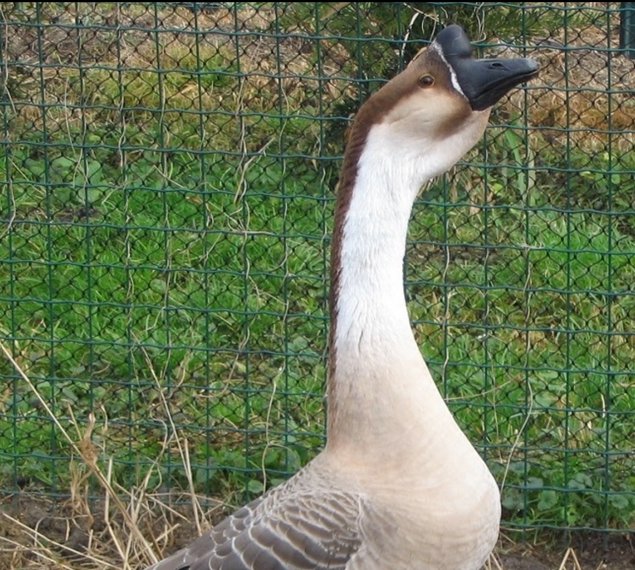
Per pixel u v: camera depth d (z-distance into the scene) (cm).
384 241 454
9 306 798
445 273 675
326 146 841
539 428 704
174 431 675
